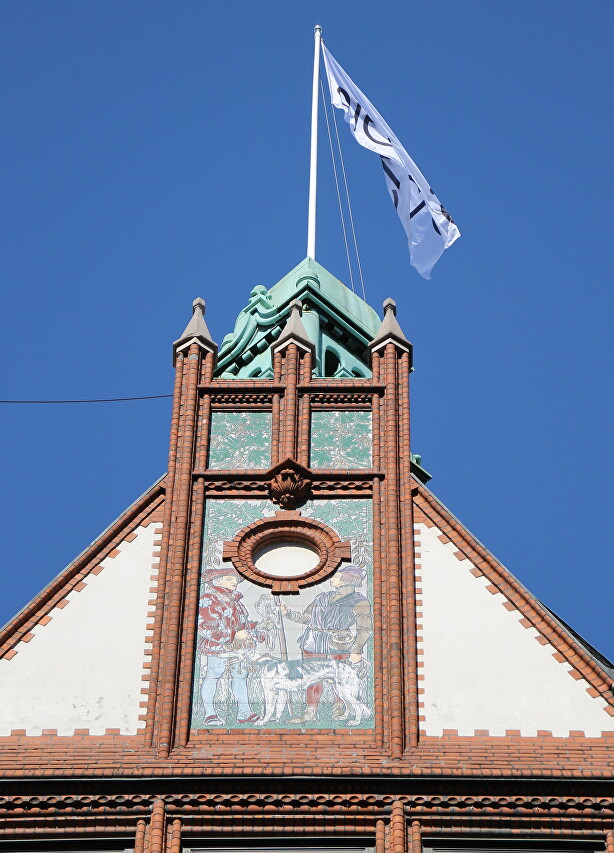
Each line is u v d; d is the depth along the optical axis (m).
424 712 29.28
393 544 31.59
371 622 30.67
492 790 28.05
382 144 42.59
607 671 31.14
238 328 40.84
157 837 27.69
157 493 32.69
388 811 27.97
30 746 28.72
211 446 33.59
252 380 34.44
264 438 33.72
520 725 29.06
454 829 27.88
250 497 32.72
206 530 32.19
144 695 29.58
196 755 28.59
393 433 33.47
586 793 28.05
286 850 27.84
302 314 39.56
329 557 31.62
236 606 30.92
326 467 33.12
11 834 27.94
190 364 34.69
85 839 27.92
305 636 30.47
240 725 29.19
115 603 30.91
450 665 29.91
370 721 29.25
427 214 41.53
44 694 29.50
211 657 30.12
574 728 29.00
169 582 31.19
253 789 28.11
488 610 30.69
